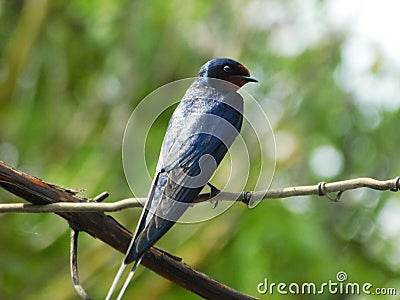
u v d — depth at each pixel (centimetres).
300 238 1292
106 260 1334
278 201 1313
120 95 1491
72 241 784
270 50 1474
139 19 1477
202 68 930
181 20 1477
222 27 1482
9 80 1508
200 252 1302
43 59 1524
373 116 1486
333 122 1474
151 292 1320
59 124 1504
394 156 1482
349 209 1448
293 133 1436
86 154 1433
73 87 1550
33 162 1477
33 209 762
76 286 768
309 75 1470
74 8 1500
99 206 744
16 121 1494
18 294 1310
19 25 1525
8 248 1330
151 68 1483
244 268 1286
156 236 722
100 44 1492
